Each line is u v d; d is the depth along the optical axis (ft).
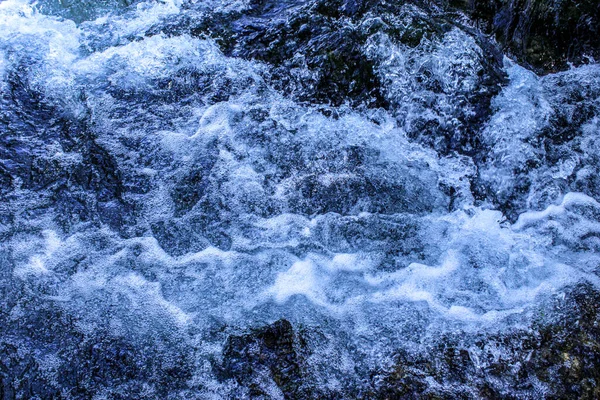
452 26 14.78
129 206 12.43
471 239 12.12
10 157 13.10
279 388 9.78
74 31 16.06
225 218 12.34
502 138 13.70
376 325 10.58
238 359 10.12
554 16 15.25
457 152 13.75
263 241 11.97
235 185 12.82
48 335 10.41
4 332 10.43
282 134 13.70
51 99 14.30
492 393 9.56
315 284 11.25
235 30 15.74
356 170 13.16
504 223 12.57
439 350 10.17
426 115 13.98
